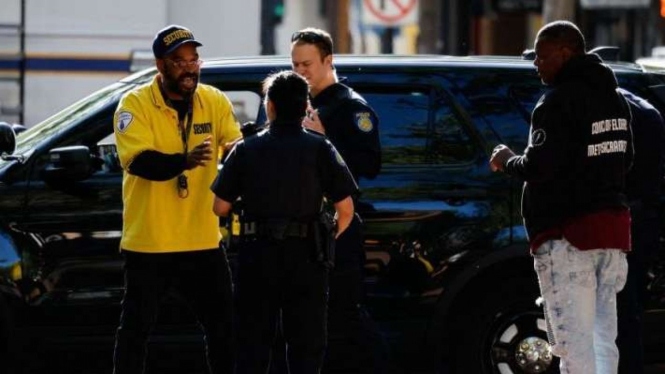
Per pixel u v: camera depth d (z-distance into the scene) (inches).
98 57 1829.5
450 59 1117.1
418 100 1091.3
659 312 1080.8
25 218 1068.5
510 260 1079.0
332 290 1013.2
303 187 939.3
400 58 1119.0
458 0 2212.1
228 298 1004.6
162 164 957.2
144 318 991.0
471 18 2253.9
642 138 1023.6
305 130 958.4
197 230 989.8
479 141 1082.7
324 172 946.7
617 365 970.1
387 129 1085.8
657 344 1090.1
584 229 925.2
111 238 1069.1
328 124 1015.0
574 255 932.6
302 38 1022.4
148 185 980.6
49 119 1130.7
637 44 2488.9
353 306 1017.5
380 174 1075.9
